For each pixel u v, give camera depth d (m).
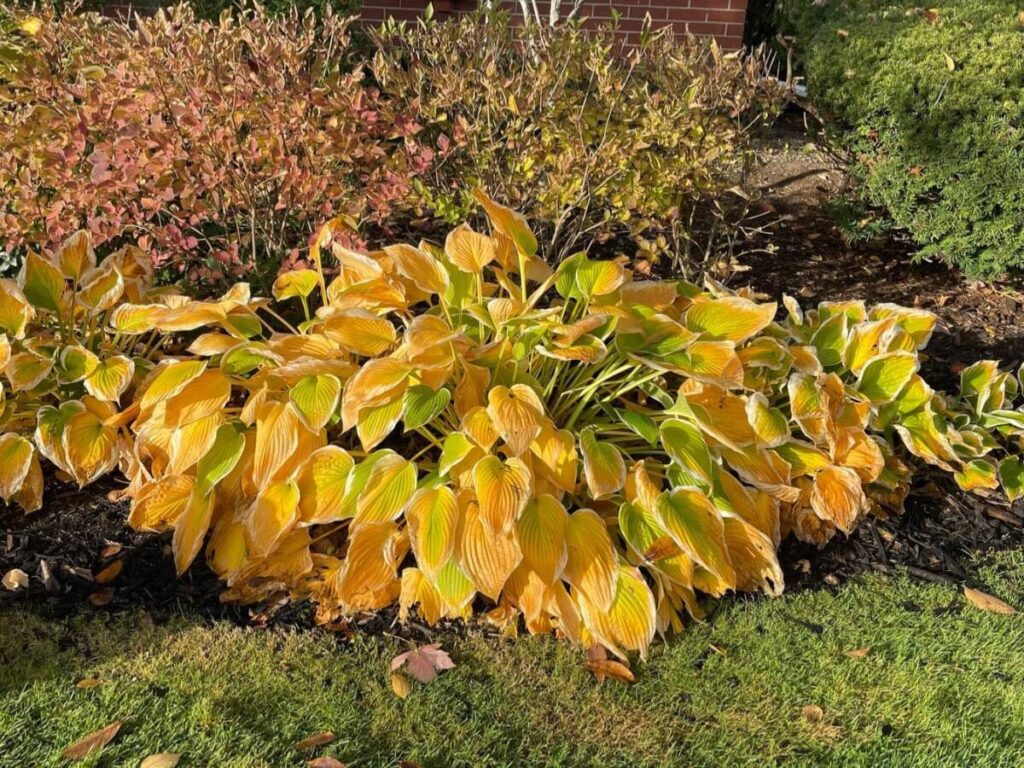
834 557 3.23
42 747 2.34
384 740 2.42
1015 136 4.72
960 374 4.20
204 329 3.81
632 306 3.07
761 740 2.50
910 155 4.98
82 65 4.01
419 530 2.56
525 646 2.76
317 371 2.85
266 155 3.51
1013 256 5.00
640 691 2.64
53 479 3.37
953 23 5.41
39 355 3.12
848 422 3.16
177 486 2.98
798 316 3.63
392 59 4.21
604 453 2.77
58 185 3.46
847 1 6.44
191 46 3.59
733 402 3.01
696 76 4.22
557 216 4.11
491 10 4.59
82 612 2.82
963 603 3.05
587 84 4.68
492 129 4.29
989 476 3.37
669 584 2.83
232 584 2.85
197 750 2.34
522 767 2.38
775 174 6.68
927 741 2.52
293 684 2.58
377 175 3.83
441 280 3.05
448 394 2.80
